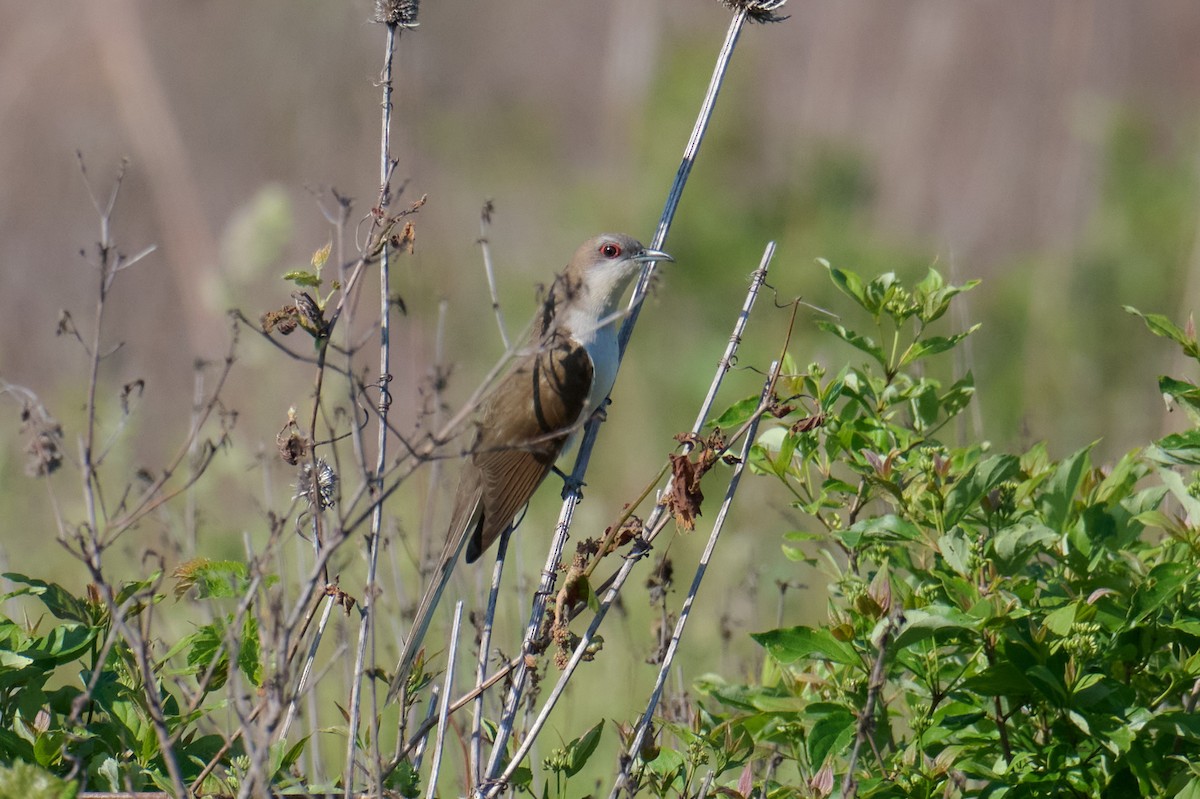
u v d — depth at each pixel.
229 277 14.88
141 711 6.68
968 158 25.80
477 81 28.36
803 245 17.19
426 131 24.19
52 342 20.55
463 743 7.59
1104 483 7.61
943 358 15.96
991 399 16.08
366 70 24.91
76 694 7.12
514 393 9.07
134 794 6.22
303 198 23.30
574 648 7.02
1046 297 17.12
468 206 22.36
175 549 10.21
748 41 18.28
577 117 27.84
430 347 17.83
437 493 10.94
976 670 6.95
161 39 26.12
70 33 25.38
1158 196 17.62
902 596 7.13
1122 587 6.97
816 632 6.87
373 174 24.50
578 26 29.66
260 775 5.76
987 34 27.78
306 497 7.11
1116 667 7.05
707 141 17.64
